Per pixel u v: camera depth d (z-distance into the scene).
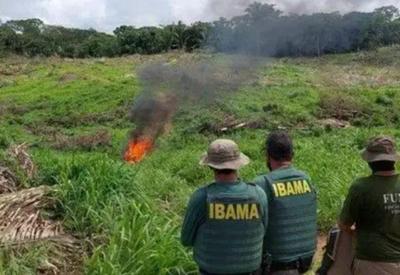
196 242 3.97
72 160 7.39
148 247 5.22
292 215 4.15
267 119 23.03
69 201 6.39
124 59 49.69
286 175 4.20
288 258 4.17
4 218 5.95
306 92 26.56
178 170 12.88
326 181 9.25
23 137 23.30
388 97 25.95
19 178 7.54
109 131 23.17
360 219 4.29
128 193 6.80
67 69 43.28
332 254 4.69
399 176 4.25
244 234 3.88
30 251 5.34
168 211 7.14
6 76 43.91
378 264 4.21
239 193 3.89
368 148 4.27
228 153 3.91
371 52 40.59
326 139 17.61
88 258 5.43
